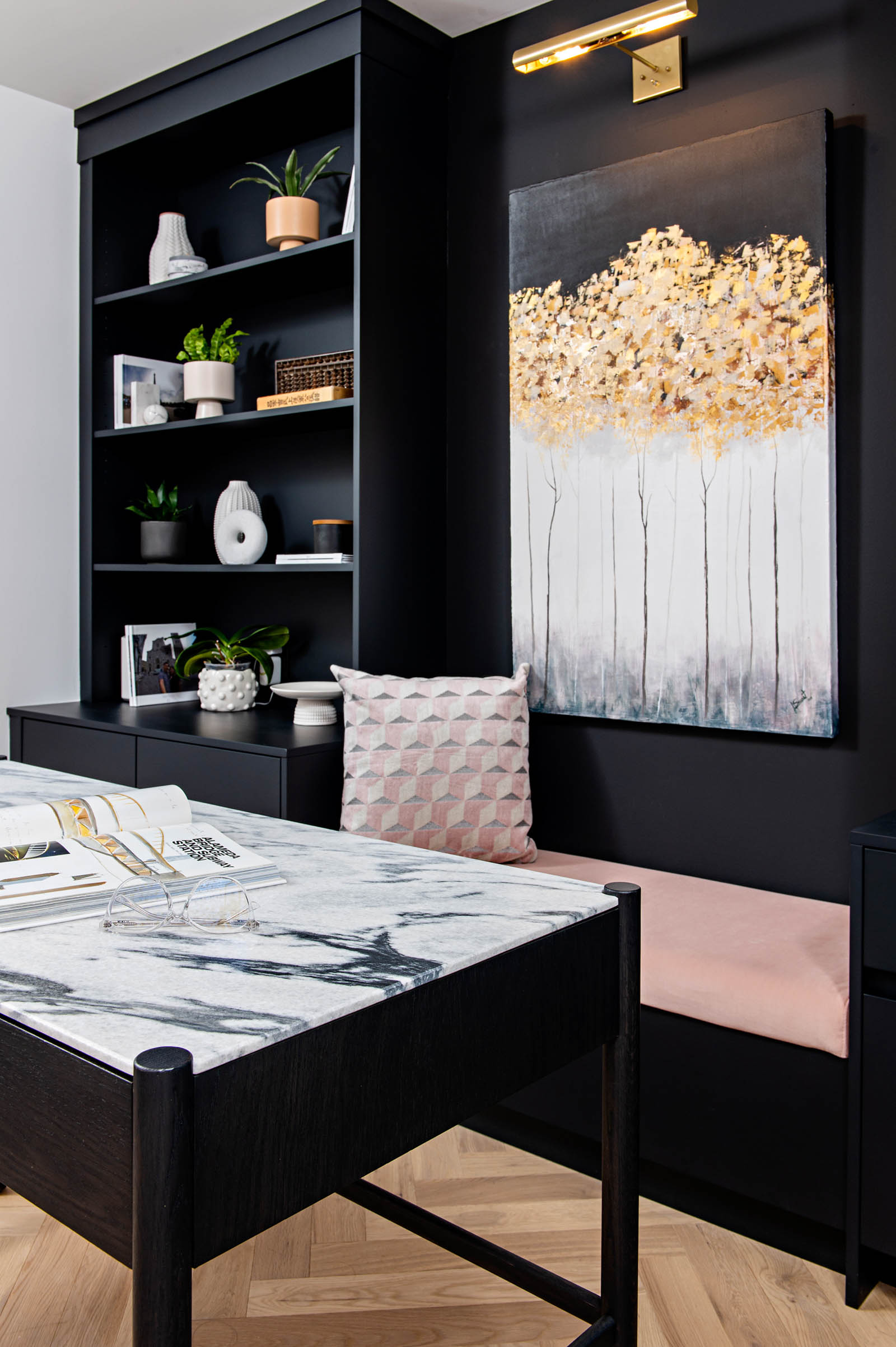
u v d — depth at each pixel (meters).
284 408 2.91
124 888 1.15
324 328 3.23
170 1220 0.76
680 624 2.50
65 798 1.71
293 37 2.83
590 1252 1.82
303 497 3.30
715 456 2.43
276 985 0.96
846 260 2.28
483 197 2.93
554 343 2.69
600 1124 2.02
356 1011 0.92
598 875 2.50
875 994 1.71
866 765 2.30
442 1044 1.01
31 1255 1.83
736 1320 1.66
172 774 2.79
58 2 2.74
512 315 2.77
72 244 3.46
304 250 2.83
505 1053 1.09
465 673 3.02
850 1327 1.64
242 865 1.29
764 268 2.34
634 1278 1.28
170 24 2.86
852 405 2.29
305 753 2.55
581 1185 2.06
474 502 2.98
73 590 3.52
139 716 3.07
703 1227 1.94
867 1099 1.69
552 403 2.70
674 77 2.51
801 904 2.29
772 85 2.38
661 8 2.14
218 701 3.16
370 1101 0.94
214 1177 0.81
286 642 3.28
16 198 3.30
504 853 2.53
